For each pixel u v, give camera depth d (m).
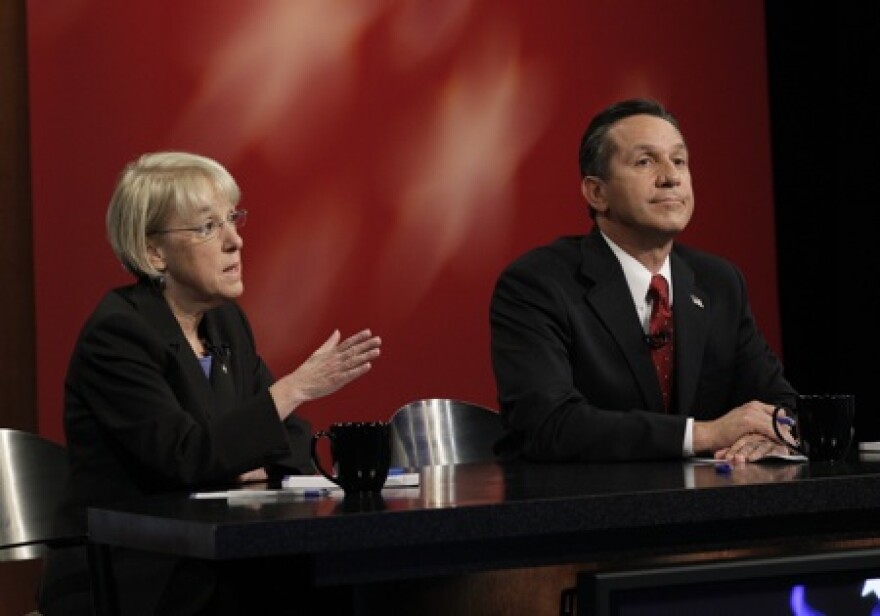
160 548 4.70
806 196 13.90
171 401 6.68
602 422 6.99
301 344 12.11
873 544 6.04
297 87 12.11
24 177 11.30
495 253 12.88
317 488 5.41
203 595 5.35
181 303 7.34
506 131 12.93
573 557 4.84
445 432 9.01
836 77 13.73
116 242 7.28
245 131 11.91
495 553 4.72
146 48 11.52
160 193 7.21
